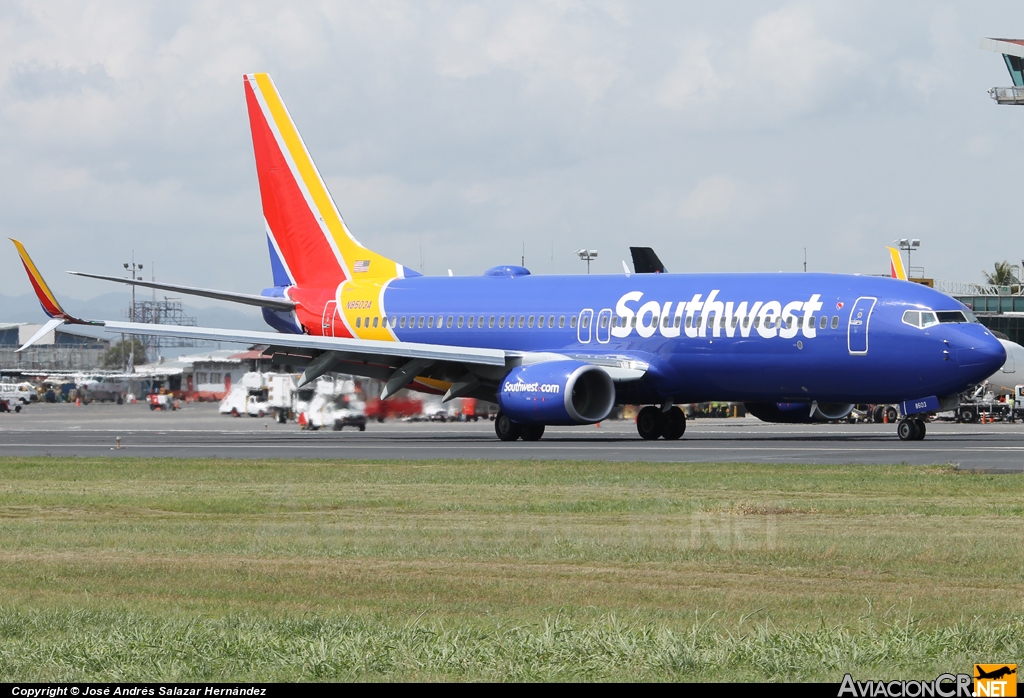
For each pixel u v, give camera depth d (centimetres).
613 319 17250
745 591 5456
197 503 8862
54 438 18762
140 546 6850
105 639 4378
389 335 19412
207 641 4309
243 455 13925
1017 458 12681
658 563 6178
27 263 16712
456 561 6272
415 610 5075
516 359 16912
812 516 7875
